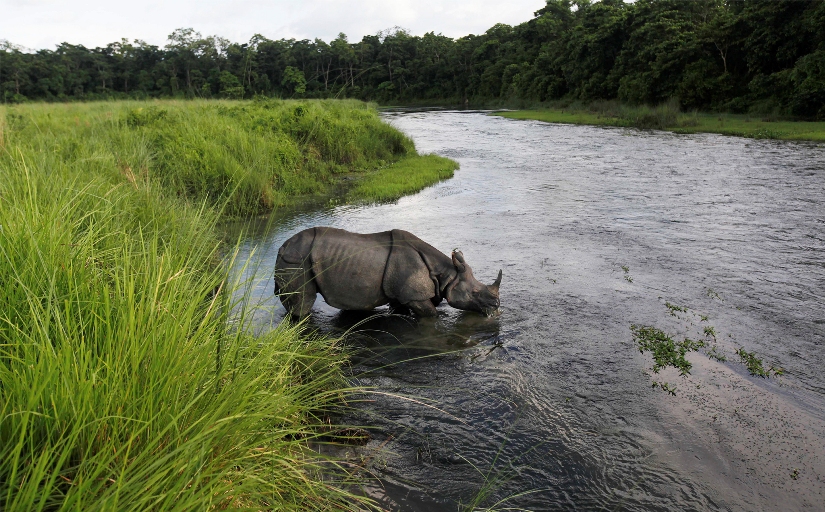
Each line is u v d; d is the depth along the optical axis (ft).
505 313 22.80
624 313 22.72
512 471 13.60
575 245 32.45
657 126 113.19
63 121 55.16
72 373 7.86
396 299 21.97
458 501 12.50
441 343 20.39
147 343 8.64
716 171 58.18
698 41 139.54
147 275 10.21
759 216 38.91
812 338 20.45
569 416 15.85
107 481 7.50
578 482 13.23
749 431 15.17
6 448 6.83
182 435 7.91
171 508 7.41
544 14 246.68
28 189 14.16
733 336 20.65
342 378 17.20
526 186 52.31
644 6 162.71
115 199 22.29
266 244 31.19
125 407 8.02
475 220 38.91
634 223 37.55
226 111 61.00
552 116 155.33
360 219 39.32
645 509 12.43
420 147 87.40
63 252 11.36
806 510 12.41
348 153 63.98
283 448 11.66
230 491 8.44
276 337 13.94
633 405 16.35
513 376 17.94
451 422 15.56
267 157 46.32
